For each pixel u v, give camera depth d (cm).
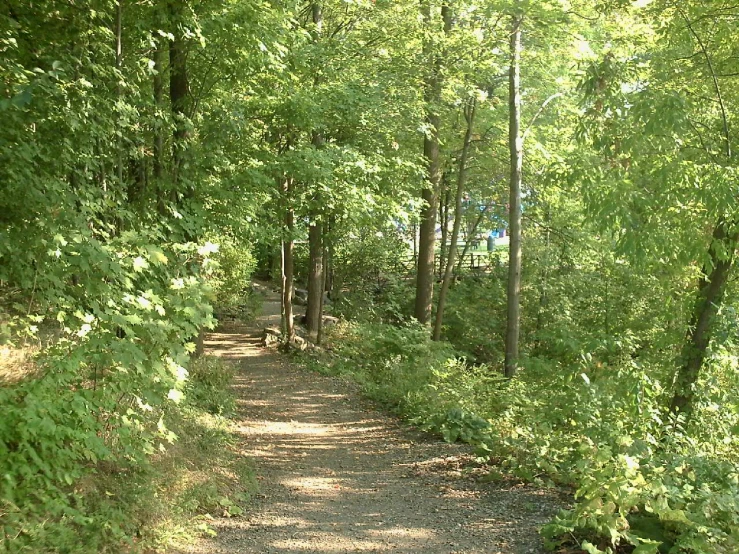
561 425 766
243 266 1942
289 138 1295
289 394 1291
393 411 1140
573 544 467
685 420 787
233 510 593
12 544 369
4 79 607
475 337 2169
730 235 832
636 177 819
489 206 2230
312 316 1909
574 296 1909
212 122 903
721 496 449
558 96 1720
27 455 425
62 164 633
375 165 1275
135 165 863
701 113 907
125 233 583
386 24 1512
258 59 879
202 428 778
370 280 2680
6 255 560
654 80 894
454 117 1889
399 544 512
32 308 700
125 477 520
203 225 830
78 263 524
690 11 857
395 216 1399
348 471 784
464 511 592
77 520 423
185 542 501
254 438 919
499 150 1880
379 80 1422
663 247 779
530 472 679
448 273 1995
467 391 1119
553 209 1847
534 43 1555
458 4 1567
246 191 976
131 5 762
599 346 752
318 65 1265
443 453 841
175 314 587
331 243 1894
